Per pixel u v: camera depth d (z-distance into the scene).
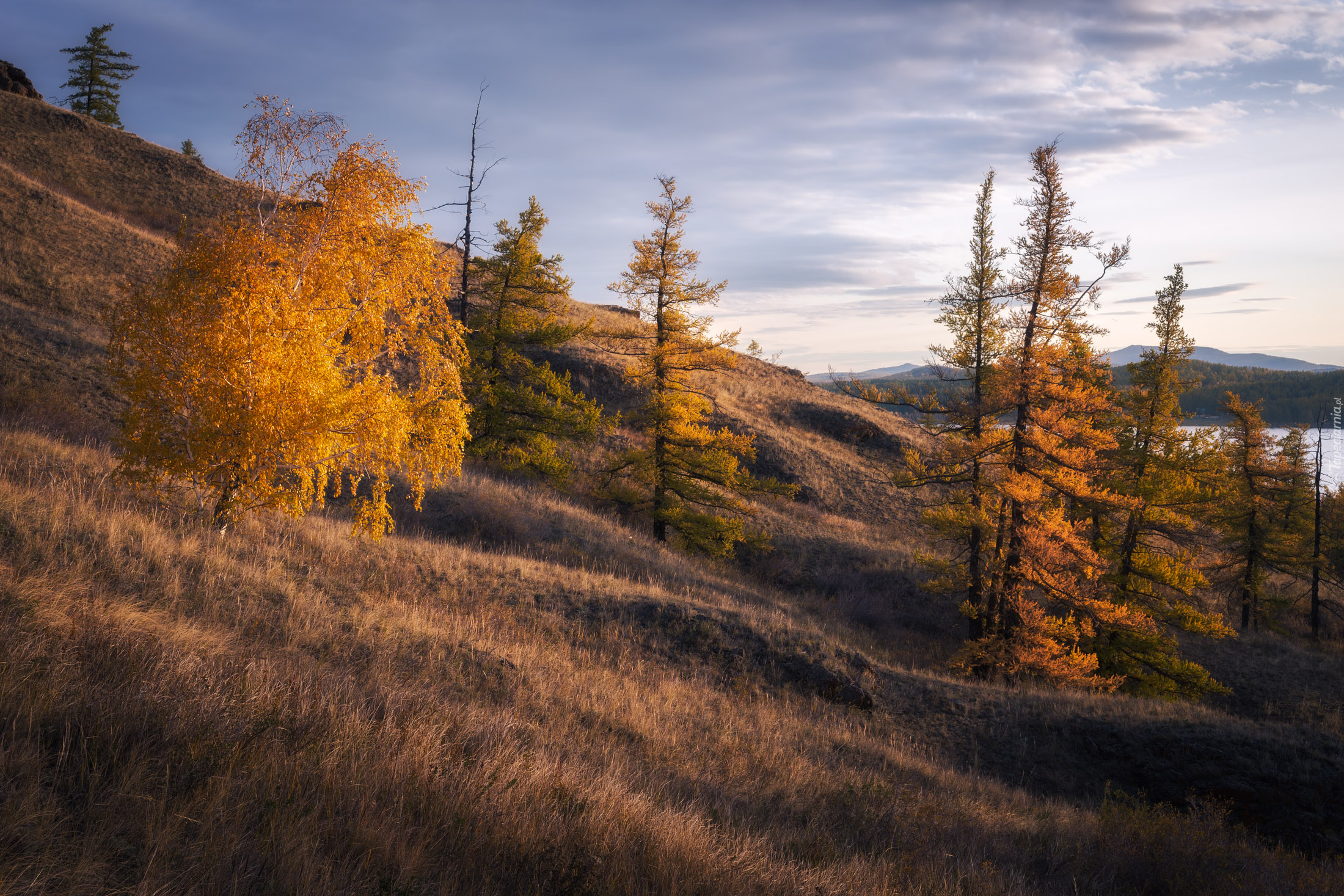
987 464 19.66
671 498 25.20
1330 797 11.66
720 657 13.93
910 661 21.39
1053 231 18.09
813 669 14.01
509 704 9.05
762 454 38.47
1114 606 18.89
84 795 3.46
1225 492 25.59
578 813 5.02
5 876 2.70
